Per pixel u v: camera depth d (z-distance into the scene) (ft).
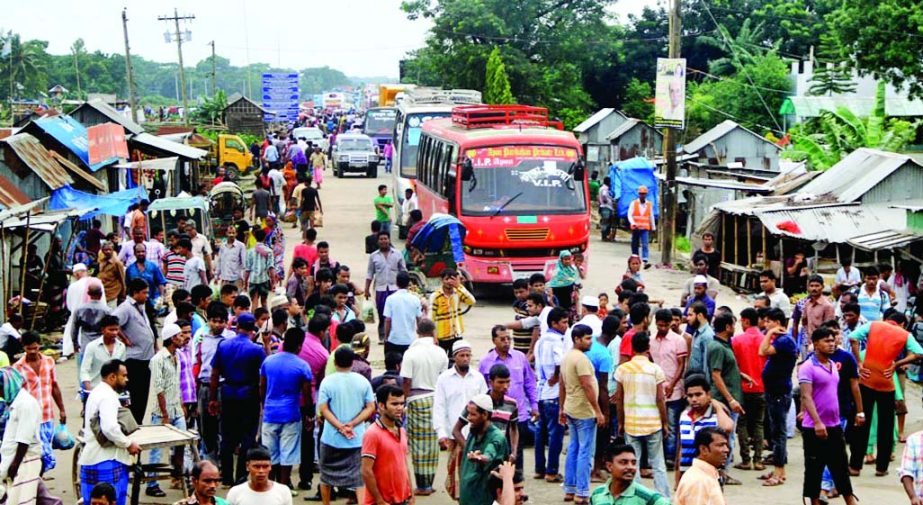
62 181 82.94
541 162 80.43
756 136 135.74
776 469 41.73
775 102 199.00
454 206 79.41
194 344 41.86
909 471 30.99
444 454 46.39
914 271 75.05
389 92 224.12
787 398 41.60
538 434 41.98
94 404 34.50
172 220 88.79
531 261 79.15
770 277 53.21
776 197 89.30
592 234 120.57
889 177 84.79
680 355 41.83
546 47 204.33
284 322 43.50
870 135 122.62
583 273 78.38
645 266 96.53
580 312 61.72
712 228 90.99
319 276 51.44
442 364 40.27
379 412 32.22
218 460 41.34
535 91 201.05
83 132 102.01
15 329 49.44
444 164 87.61
